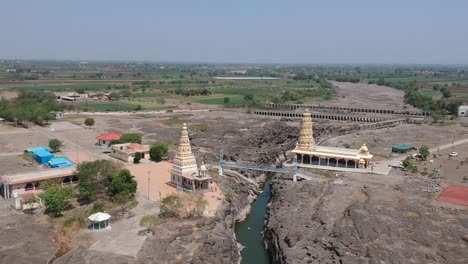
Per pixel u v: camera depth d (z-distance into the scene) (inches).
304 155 6205.7
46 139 7519.7
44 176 4884.4
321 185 5167.3
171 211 4180.6
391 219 4025.6
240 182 5649.6
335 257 3511.3
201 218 4138.8
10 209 4276.6
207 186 5049.2
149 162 6220.5
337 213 4279.0
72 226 3823.8
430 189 4904.0
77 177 5000.0
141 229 3836.1
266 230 4429.1
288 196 4896.7
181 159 5059.1
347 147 7440.9
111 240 3602.4
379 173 5698.8
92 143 7342.5
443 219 4033.0
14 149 6722.4
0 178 4955.7
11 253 3307.1
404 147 7140.8
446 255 3393.2
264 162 7007.9
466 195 4690.0
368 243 3636.8
